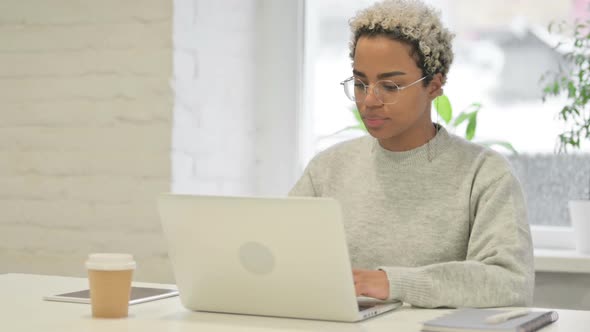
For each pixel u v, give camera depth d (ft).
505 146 8.43
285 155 9.20
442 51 5.54
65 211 8.45
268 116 9.29
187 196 4.12
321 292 3.99
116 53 8.23
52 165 8.50
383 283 4.44
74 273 8.41
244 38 9.02
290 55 9.20
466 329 3.66
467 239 5.48
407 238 5.52
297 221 3.87
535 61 8.77
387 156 5.78
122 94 8.21
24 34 8.61
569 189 8.70
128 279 4.16
